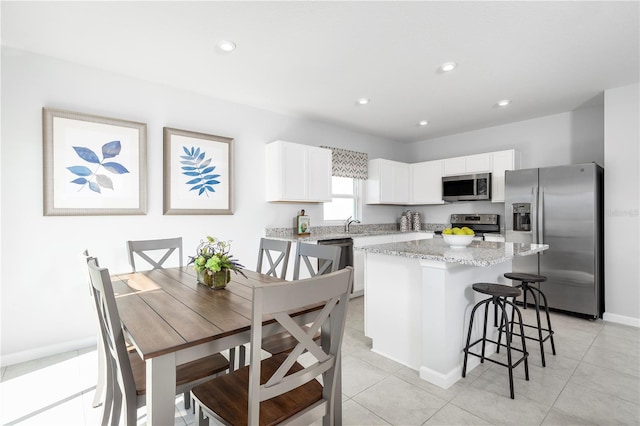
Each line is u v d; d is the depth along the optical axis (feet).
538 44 7.98
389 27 7.23
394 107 12.71
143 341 3.60
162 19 6.88
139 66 9.05
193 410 6.15
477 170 15.17
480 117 14.11
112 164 9.24
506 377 7.24
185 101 10.82
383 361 8.09
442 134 17.22
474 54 8.48
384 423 5.70
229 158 11.68
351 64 9.02
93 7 6.44
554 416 5.85
